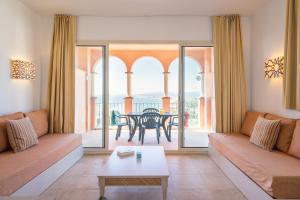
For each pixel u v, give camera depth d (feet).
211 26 14.67
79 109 15.74
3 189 6.46
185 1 12.40
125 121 20.49
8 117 10.25
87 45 14.73
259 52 13.58
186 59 15.46
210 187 9.52
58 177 10.39
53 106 14.16
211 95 15.62
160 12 14.03
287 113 10.81
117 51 24.20
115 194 8.86
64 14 14.30
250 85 14.74
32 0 12.21
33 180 8.10
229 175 10.38
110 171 8.05
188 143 15.33
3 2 10.81
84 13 14.20
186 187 9.52
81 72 15.98
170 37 14.66
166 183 7.75
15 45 11.85
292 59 9.96
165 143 17.75
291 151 9.01
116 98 24.31
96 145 15.39
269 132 9.99
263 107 13.11
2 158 8.52
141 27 14.65
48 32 14.56
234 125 14.39
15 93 11.90
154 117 17.89
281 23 11.26
